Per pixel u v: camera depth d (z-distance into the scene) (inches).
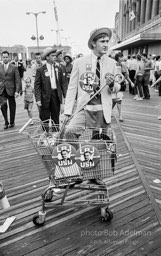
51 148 90.6
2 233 93.7
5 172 142.3
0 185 90.9
